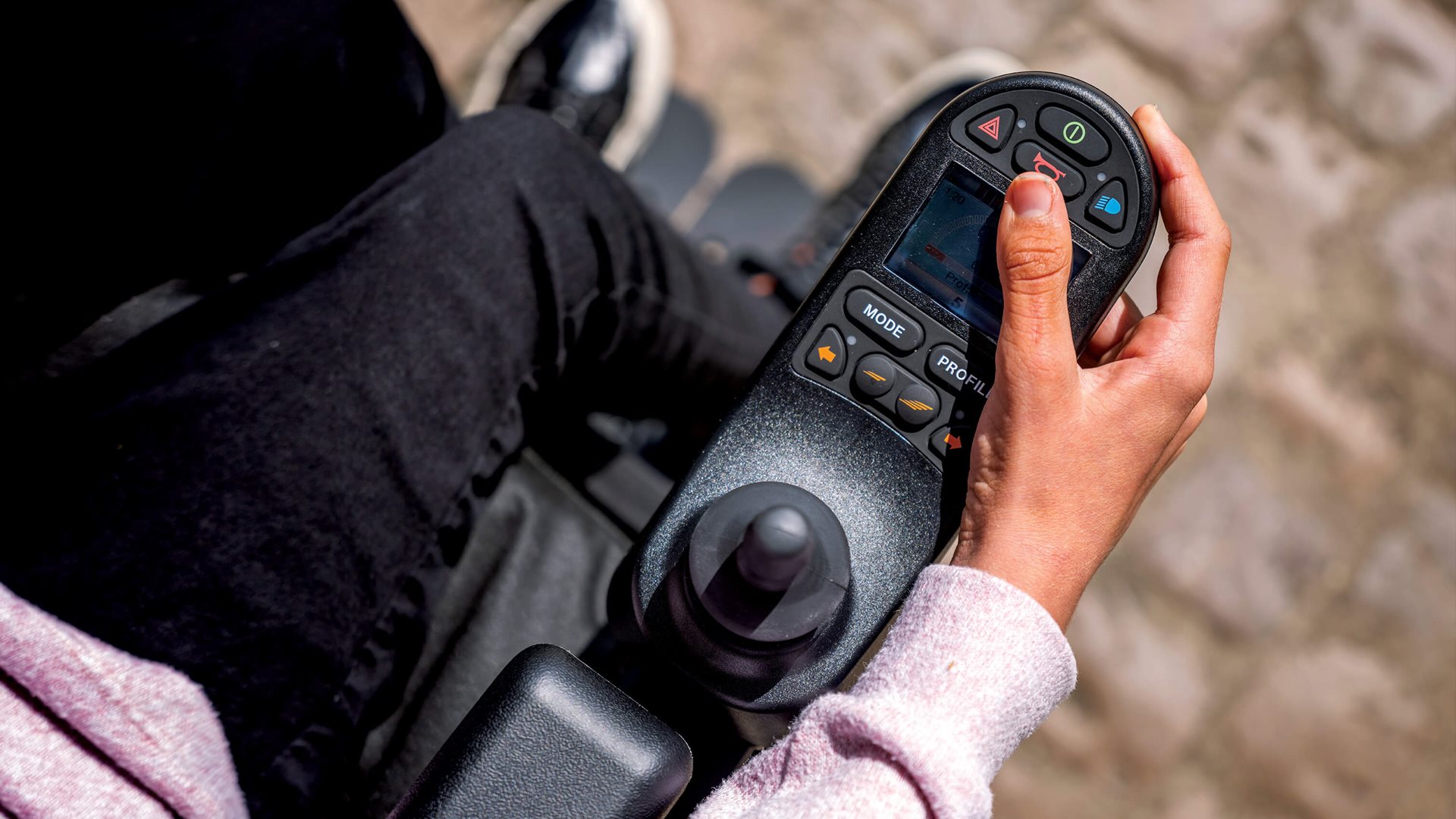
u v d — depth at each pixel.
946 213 0.56
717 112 1.55
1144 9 1.56
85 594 0.48
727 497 0.49
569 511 0.77
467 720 0.44
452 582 0.73
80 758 0.46
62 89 0.58
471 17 1.54
